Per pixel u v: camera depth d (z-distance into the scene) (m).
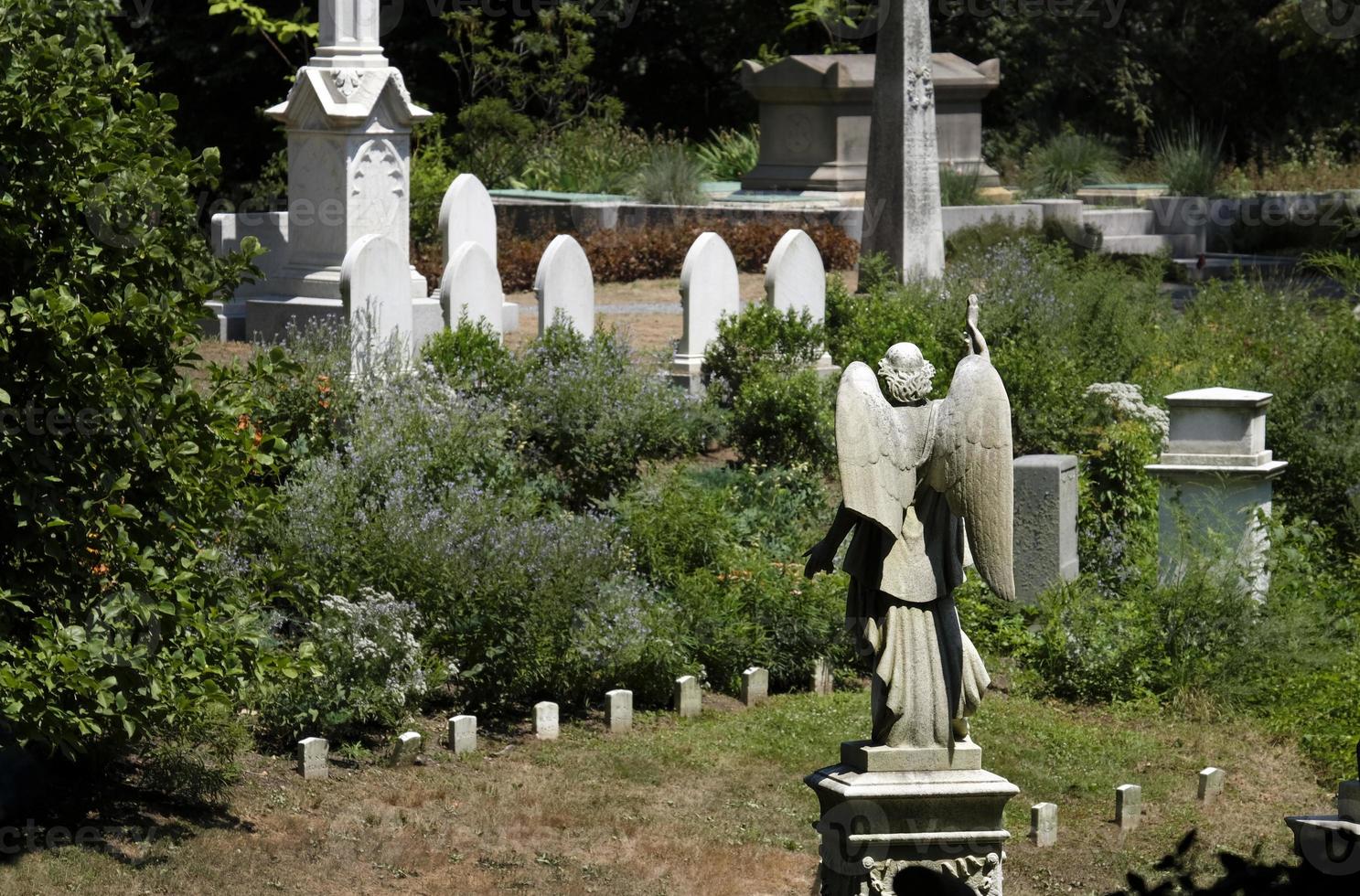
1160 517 13.12
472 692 10.88
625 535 12.55
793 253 17.56
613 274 25.31
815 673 11.87
